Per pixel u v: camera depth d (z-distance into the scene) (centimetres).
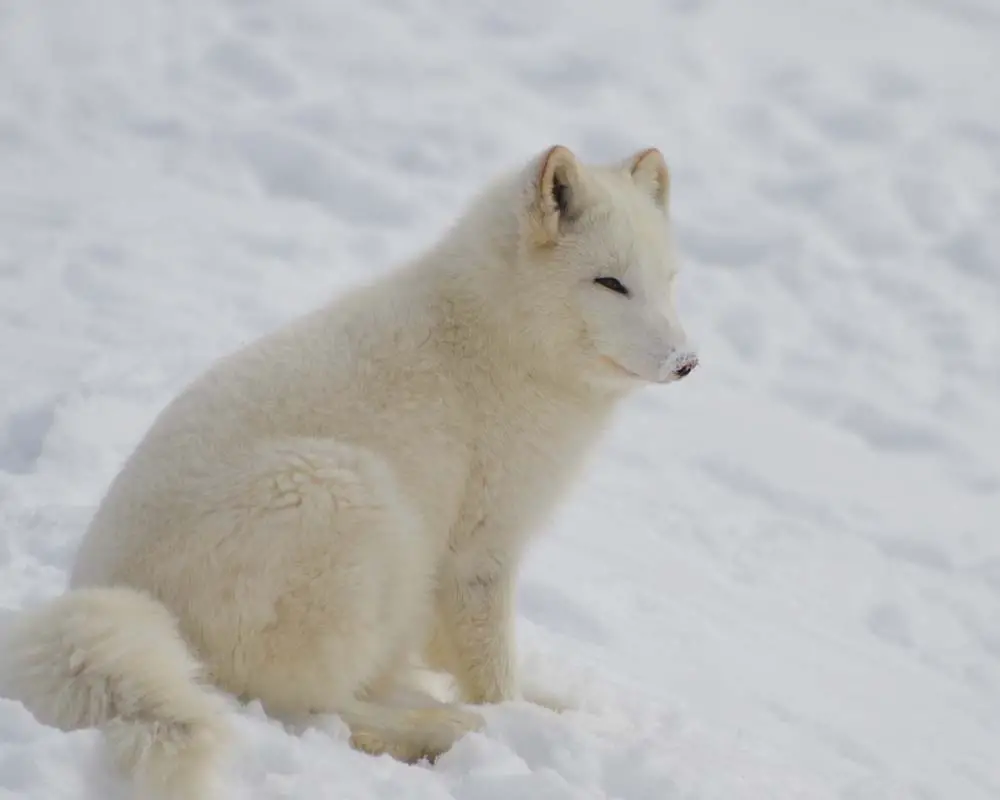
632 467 1916
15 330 1839
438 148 2958
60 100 2903
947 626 1670
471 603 987
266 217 2555
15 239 2205
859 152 3127
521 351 975
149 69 3097
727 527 1792
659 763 875
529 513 996
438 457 947
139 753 680
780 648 1438
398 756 870
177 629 820
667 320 977
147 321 1941
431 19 3491
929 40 3653
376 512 870
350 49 3306
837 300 2614
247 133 2852
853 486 2023
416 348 956
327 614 851
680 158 3039
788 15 3703
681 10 3656
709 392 2250
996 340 2552
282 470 851
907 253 2783
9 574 1073
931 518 1964
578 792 771
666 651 1311
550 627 1289
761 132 3177
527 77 3312
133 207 2469
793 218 2848
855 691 1400
